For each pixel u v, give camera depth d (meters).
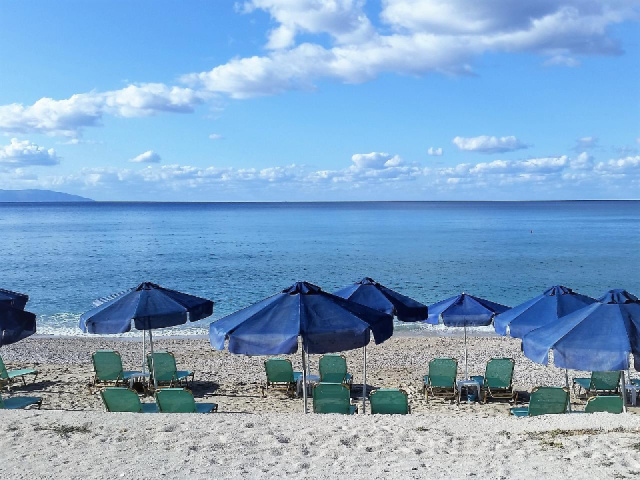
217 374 14.08
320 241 66.12
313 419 7.96
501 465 6.04
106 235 78.94
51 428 7.47
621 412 8.55
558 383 13.30
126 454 6.50
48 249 57.19
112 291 31.86
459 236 73.56
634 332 7.01
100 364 12.30
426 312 10.45
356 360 16.20
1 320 8.34
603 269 39.97
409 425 7.62
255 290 31.47
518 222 112.62
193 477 5.80
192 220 129.38
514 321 9.62
